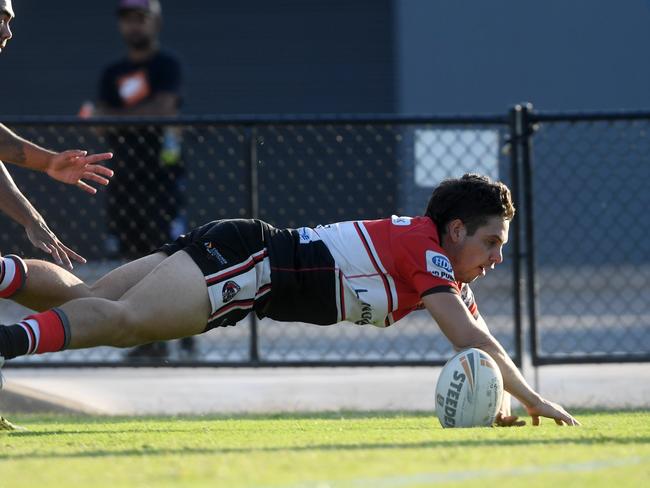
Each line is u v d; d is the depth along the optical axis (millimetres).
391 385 24531
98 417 18828
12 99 60062
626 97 56375
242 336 29016
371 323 14797
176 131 24609
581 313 34625
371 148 26469
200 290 13797
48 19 59938
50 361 22438
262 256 14312
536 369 22453
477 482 8828
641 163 30234
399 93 58344
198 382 24969
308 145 26516
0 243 27609
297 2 59031
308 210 26531
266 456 10352
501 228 14523
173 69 33469
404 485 8672
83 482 9031
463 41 57438
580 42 56500
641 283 37656
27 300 14305
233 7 59594
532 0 56688
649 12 56156
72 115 59969
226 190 26547
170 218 24828
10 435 13500
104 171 15055
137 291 13578
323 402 22219
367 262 14289
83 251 27078
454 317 13734
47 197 27234
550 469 9484
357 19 58875
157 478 9133
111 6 59875
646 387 23328
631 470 9469
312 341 29219
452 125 22500
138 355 24703
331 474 9180
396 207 25766
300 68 59250
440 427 14438
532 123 22312
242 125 22516
